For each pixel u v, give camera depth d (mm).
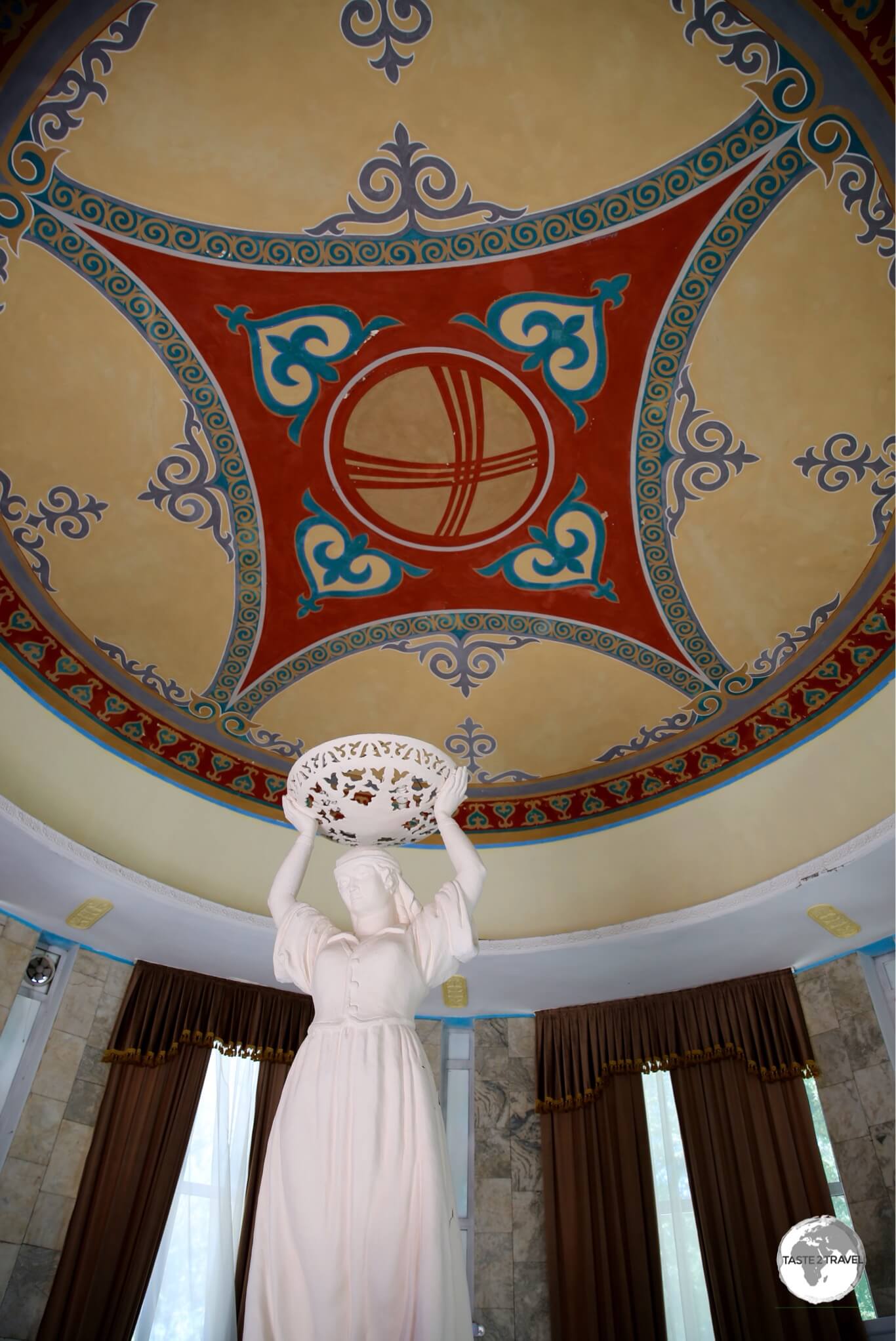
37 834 6516
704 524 7051
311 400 6516
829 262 5672
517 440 6770
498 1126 8109
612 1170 7457
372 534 7277
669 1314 6852
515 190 5547
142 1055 7367
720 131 5258
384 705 8344
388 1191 2939
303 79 5113
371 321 6129
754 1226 6723
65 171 5344
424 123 5301
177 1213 7016
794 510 6812
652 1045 7949
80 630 7320
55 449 6531
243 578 7422
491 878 8445
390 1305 2748
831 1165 6871
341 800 4105
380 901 3766
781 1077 7199
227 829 8016
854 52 4758
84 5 4680
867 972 7340
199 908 7301
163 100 5125
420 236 5734
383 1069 3188
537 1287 7320
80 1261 6418
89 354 6176
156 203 5547
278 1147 3109
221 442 6711
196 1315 6633
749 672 7637
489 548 7371
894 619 6965
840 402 6285
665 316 6070
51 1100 6973
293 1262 2887
